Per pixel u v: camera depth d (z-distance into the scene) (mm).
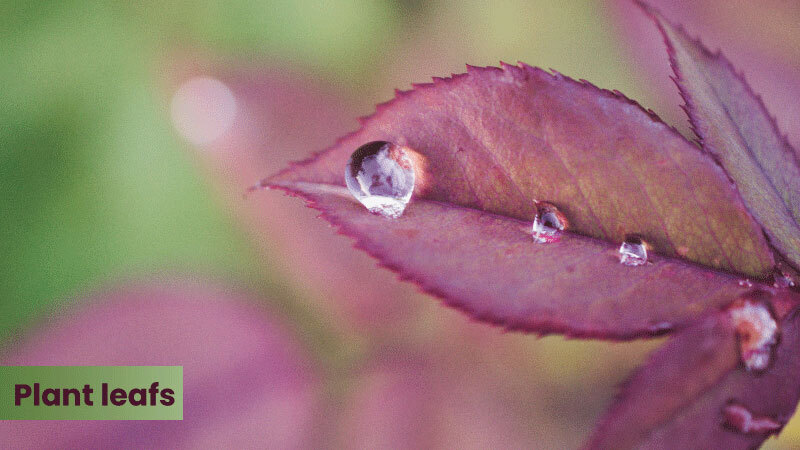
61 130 285
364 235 146
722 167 147
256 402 246
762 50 246
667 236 147
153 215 280
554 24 290
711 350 149
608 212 147
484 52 291
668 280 147
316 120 285
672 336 148
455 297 146
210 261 273
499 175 148
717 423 148
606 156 147
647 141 147
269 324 260
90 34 291
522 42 290
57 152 283
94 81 289
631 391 150
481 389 239
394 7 302
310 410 244
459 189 148
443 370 244
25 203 277
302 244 268
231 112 284
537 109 148
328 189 147
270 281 268
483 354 245
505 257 147
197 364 255
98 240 278
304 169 148
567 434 229
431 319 252
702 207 147
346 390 245
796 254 148
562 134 148
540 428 232
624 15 281
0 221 272
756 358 148
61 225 278
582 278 147
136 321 265
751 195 148
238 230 276
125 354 261
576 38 286
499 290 146
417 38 298
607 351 240
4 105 281
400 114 149
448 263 146
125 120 286
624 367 236
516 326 146
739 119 153
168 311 266
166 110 289
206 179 284
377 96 290
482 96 148
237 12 296
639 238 147
